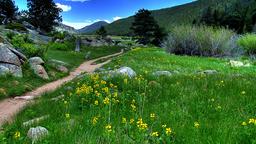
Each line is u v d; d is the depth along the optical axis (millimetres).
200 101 10438
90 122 8570
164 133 7438
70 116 10234
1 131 10094
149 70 24016
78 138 7184
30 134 8172
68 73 33625
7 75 23391
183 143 6961
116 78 15422
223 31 43719
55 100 14125
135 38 141500
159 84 13828
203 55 42750
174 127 7816
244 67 27688
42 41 78875
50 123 9156
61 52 60812
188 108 9633
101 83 13492
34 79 25750
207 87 12852
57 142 7250
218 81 14094
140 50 60344
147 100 11125
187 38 43781
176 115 8930
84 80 17969
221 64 30312
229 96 11078
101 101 10977
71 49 75000
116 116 9148
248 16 108625
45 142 7309
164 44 50969
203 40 42562
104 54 75000
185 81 14547
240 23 109750
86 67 42719
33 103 14766
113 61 37500
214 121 8406
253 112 9094
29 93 21438
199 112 9242
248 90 12016
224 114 8898
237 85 12906
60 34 90875
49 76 28812
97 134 7555
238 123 7961
